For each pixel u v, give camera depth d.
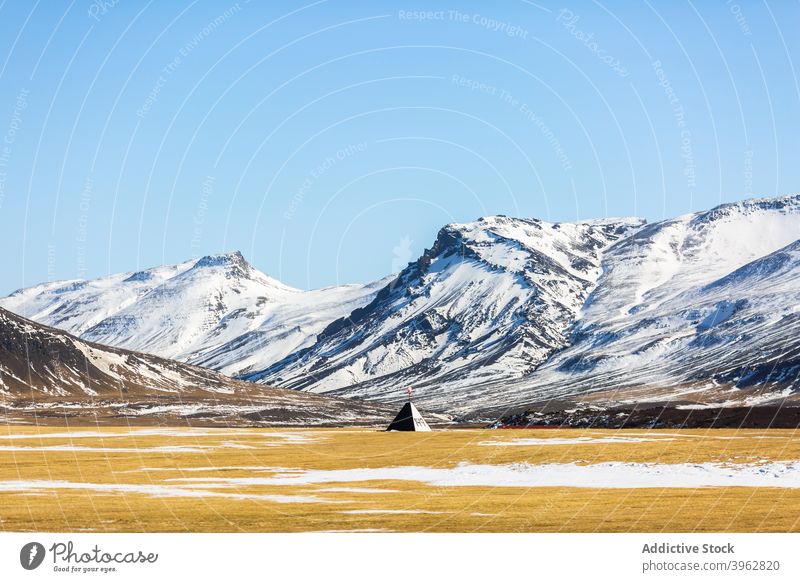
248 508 58.00
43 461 95.69
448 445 103.31
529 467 79.88
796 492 61.19
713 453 81.75
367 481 74.81
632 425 134.00
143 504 59.78
